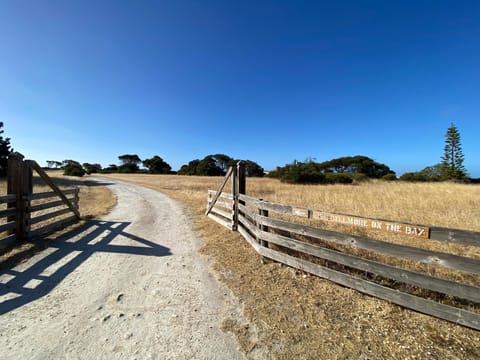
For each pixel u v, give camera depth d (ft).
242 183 17.53
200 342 6.63
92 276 10.69
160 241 15.92
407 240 14.43
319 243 14.16
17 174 15.19
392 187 46.29
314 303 8.45
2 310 8.02
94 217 23.43
